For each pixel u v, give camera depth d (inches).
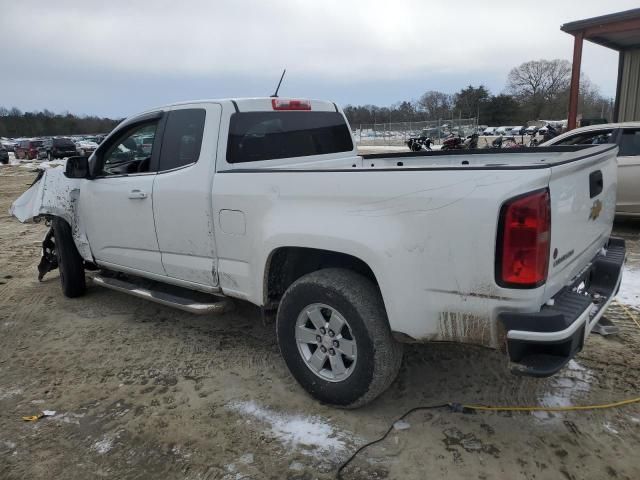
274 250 126.6
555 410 121.3
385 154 185.0
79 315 196.7
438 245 99.3
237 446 113.6
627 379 133.6
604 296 122.1
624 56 541.6
